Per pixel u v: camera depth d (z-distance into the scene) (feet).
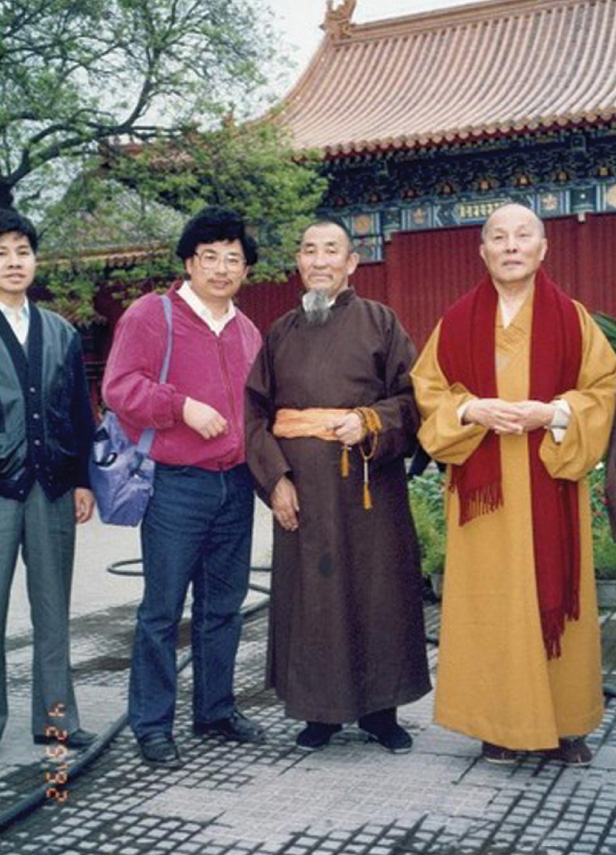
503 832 10.98
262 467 13.38
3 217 13.33
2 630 13.65
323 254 13.50
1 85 45.21
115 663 19.04
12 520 13.37
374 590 13.38
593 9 70.85
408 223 60.85
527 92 64.85
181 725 14.87
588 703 12.88
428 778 12.60
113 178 49.08
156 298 13.78
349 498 13.30
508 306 13.00
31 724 14.83
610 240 56.95
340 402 13.34
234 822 11.40
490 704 12.77
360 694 13.25
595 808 11.60
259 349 14.51
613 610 22.63
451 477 13.28
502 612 12.67
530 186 58.18
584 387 12.82
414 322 61.11
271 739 14.19
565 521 12.70
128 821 11.50
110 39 45.83
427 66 72.08
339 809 11.69
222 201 51.01
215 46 47.21
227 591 14.20
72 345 13.93
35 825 11.44
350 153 56.75
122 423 13.60
